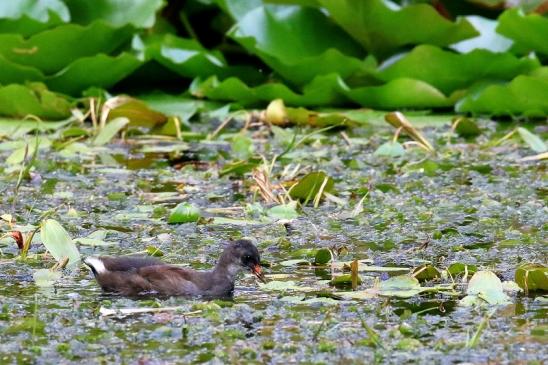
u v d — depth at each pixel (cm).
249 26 1927
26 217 1312
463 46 1938
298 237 1242
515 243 1205
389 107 1895
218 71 1962
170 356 869
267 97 1892
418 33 1895
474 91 1878
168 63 1927
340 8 1883
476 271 1080
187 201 1400
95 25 1902
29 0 1972
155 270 1057
